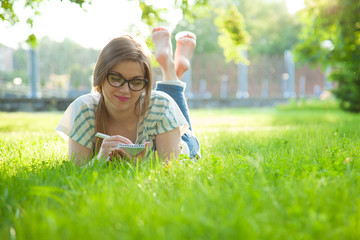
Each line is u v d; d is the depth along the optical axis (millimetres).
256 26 48781
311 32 12680
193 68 41000
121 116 2473
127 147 2285
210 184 1783
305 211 1309
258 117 12133
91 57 42062
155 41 3311
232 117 12406
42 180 1906
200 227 1115
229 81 41406
